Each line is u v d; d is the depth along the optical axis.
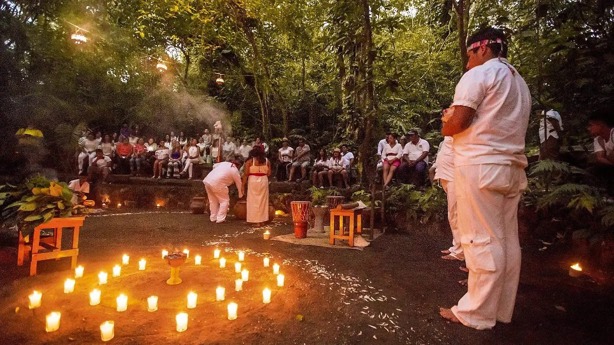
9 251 4.13
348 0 6.07
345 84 7.34
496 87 2.57
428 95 11.26
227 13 10.70
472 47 2.86
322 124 14.30
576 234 4.23
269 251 4.96
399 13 9.79
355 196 7.41
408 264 4.34
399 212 6.89
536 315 2.86
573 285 3.56
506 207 2.68
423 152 8.41
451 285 3.57
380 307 2.99
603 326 2.68
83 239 5.61
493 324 2.62
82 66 13.08
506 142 2.57
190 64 16.08
